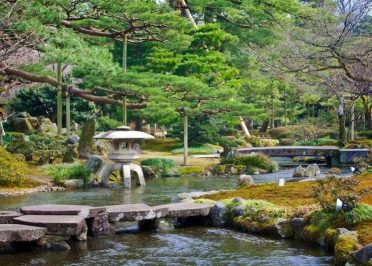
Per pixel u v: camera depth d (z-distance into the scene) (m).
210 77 32.22
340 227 10.23
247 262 9.56
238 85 33.62
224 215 12.72
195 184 22.19
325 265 9.23
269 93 46.00
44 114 40.38
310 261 9.52
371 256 8.22
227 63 39.62
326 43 19.03
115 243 10.96
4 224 10.58
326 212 10.80
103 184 21.44
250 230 11.91
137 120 40.09
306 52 20.34
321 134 45.78
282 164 32.53
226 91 28.86
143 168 25.48
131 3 26.97
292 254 10.03
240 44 40.38
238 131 45.44
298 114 53.31
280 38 35.97
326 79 21.19
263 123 50.78
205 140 38.69
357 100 44.34
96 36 31.22
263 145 41.09
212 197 14.66
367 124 46.53
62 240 10.57
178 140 40.84
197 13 41.50
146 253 10.23
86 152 27.75
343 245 9.16
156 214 12.06
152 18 27.81
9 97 37.75
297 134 45.06
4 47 21.62
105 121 32.97
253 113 30.23
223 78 32.38
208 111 29.72
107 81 28.09
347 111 44.22
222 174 26.80
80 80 36.75
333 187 11.15
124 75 27.95
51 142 28.17
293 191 14.54
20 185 20.02
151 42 31.95
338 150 31.42
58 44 24.45
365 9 18.98
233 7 39.56
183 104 28.50
